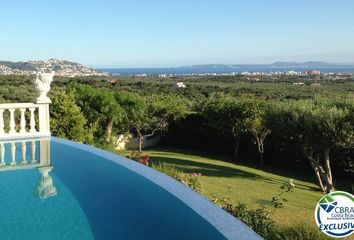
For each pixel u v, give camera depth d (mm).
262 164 26172
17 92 27938
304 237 5480
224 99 28859
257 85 91750
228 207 7766
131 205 6238
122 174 7809
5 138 11438
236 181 20484
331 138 17781
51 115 17922
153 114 30516
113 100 23297
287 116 19031
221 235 4555
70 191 7035
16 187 7258
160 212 5754
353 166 21953
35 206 6309
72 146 10633
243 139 28109
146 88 66625
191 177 9141
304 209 14633
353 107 18062
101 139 22469
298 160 24844
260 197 16672
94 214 5969
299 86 86375
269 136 26203
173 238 5078
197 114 31000
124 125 27844
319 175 20328
